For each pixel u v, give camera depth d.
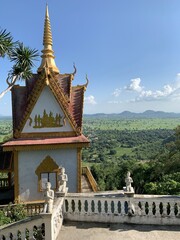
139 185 47.50
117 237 10.38
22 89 22.42
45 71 19.84
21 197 19.84
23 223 10.38
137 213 11.62
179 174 24.50
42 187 20.31
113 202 11.80
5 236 10.51
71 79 22.53
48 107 20.44
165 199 11.48
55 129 20.55
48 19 22.94
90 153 154.75
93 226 11.40
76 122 21.45
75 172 20.69
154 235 10.52
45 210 9.84
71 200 12.07
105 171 65.50
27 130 20.09
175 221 11.37
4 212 15.77
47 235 9.70
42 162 20.20
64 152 20.56
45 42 22.67
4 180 23.92
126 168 58.09
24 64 21.78
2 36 19.25
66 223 11.73
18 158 19.81
